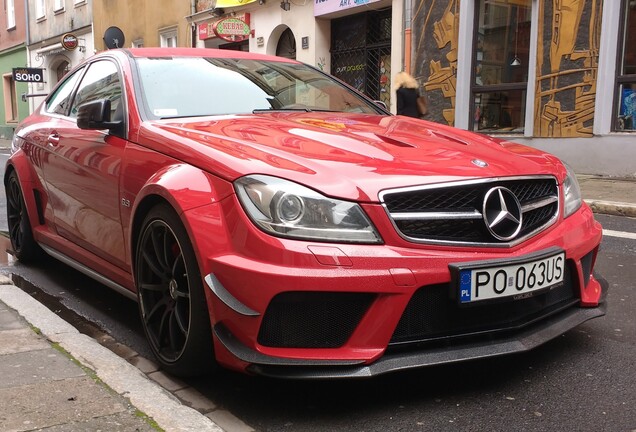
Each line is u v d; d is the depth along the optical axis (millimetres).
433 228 2547
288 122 3328
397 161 2719
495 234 2629
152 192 2873
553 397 2693
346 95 4367
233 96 3783
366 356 2406
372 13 13969
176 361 2814
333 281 2344
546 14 10438
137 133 3307
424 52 12406
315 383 2855
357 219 2439
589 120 10070
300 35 15203
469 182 2617
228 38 16828
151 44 21344
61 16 26531
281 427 2477
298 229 2404
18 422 2320
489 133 11625
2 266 5121
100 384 2658
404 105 9234
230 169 2607
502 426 2451
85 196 3750
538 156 3197
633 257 5273
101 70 4223
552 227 2912
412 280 2426
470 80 11875
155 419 2365
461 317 2580
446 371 2959
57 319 3480
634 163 9602
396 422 2492
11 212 5254
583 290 3035
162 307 3021
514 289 2607
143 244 3039
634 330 3518
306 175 2514
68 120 4363
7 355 2959
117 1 22938
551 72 10477
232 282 2445
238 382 2883
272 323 2418
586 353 3174
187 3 19125
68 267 5102
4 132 31031
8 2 30281
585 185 9109
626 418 2512
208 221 2564
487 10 11602
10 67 30781
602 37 9734
